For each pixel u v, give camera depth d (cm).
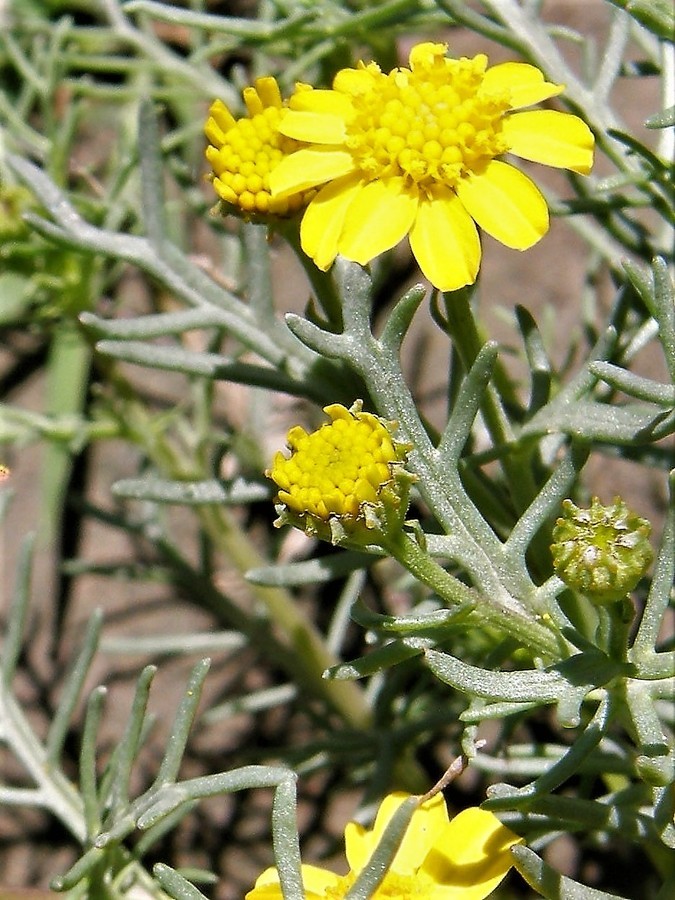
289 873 11
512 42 14
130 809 12
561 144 11
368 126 11
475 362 11
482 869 11
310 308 13
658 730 11
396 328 11
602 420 12
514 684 11
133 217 18
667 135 15
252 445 18
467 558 11
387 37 16
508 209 11
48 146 17
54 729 14
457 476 11
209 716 18
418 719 16
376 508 10
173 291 14
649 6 12
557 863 18
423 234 11
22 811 20
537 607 11
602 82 14
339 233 11
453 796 18
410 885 11
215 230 18
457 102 11
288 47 17
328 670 11
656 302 11
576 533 10
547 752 14
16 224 16
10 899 15
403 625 11
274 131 12
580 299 20
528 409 13
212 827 20
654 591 11
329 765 17
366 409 13
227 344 20
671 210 14
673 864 14
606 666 11
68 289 16
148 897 14
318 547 20
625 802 12
